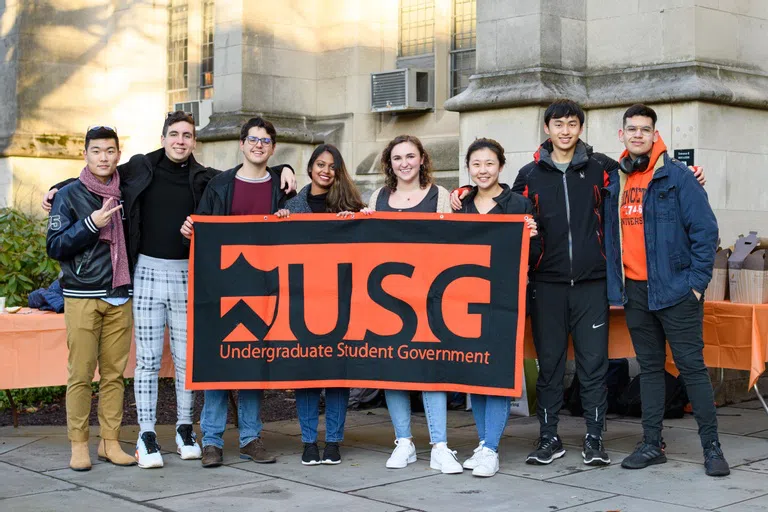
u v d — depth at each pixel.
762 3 8.64
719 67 8.17
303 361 6.25
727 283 6.86
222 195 6.30
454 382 6.08
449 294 6.12
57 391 8.95
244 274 6.27
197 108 13.42
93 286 6.10
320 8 11.78
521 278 6.03
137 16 14.35
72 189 6.11
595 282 6.11
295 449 6.77
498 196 6.17
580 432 7.25
